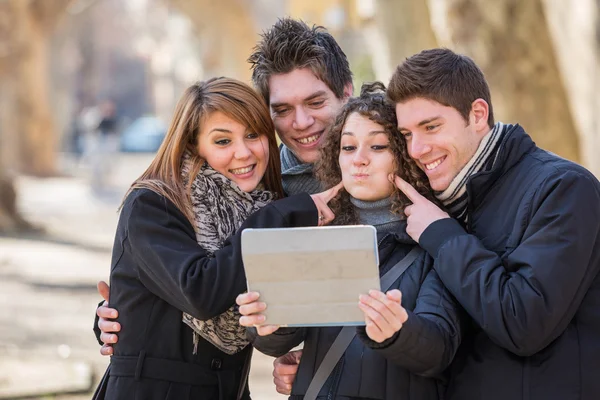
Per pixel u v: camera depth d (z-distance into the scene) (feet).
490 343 13.82
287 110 17.44
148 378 15.15
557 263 13.14
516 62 38.06
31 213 89.25
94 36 280.10
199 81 16.20
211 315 14.39
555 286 13.03
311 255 12.47
